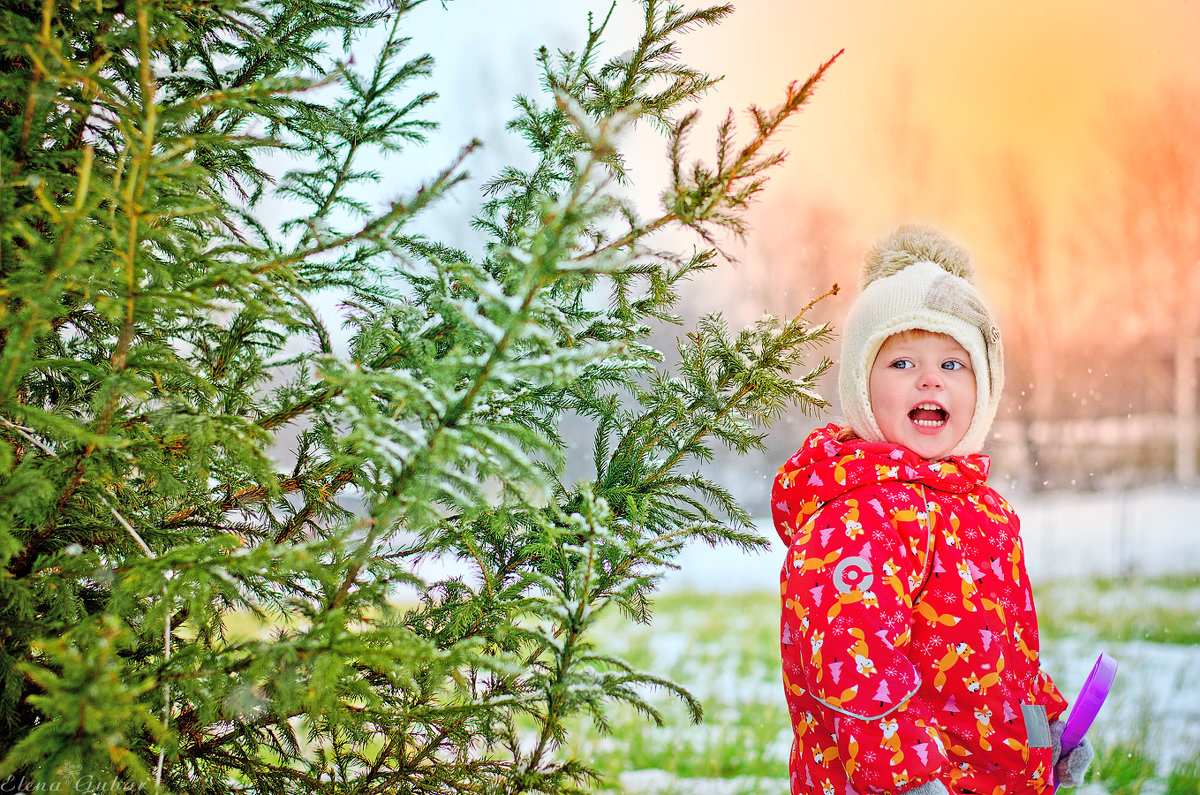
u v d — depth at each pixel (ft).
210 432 4.11
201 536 5.13
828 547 4.98
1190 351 45.78
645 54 5.75
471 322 4.02
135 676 3.95
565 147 5.88
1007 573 5.21
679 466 6.49
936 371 5.55
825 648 4.73
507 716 5.38
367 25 5.90
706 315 6.39
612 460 6.15
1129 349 46.73
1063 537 36.06
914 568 4.92
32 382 5.12
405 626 5.28
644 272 5.79
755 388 6.11
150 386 3.91
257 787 5.08
